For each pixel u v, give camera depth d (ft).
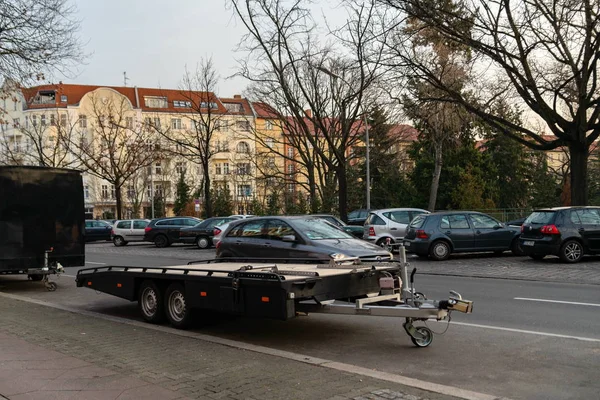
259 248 38.99
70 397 16.72
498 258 60.49
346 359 21.76
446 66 77.46
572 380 18.24
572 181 64.08
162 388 17.48
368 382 17.79
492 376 18.90
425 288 40.24
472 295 36.65
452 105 81.20
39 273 44.45
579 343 23.20
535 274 46.75
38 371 19.66
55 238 45.88
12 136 213.87
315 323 28.99
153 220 105.09
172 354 22.25
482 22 62.75
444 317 21.91
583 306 31.68
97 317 31.99
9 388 17.67
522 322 27.73
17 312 33.86
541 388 17.48
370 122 137.69
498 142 175.42
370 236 67.56
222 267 30.42
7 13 53.52
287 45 82.33
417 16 63.16
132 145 147.13
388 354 22.31
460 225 60.44
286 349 23.73
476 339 24.39
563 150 164.45
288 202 159.12
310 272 24.11
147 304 30.19
